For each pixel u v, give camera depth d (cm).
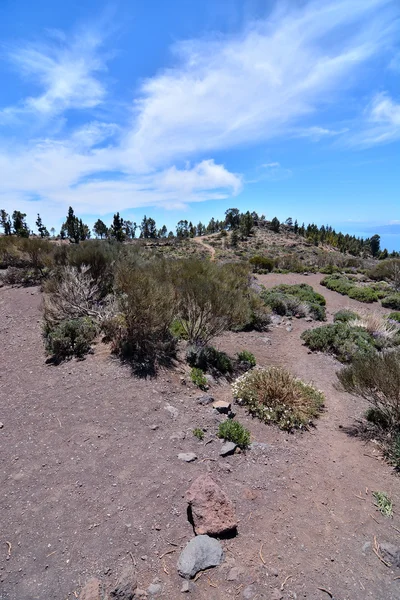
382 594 202
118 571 207
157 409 409
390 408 417
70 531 235
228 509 247
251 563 218
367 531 254
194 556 214
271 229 10544
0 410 392
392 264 2288
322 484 309
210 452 338
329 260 3803
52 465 301
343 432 422
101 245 1209
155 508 259
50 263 1237
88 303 762
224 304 583
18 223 6278
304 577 211
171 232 11381
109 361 531
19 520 243
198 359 570
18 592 193
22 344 618
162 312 564
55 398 421
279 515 264
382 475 329
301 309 1184
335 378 629
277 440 387
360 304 1570
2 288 1093
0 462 303
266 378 486
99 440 341
